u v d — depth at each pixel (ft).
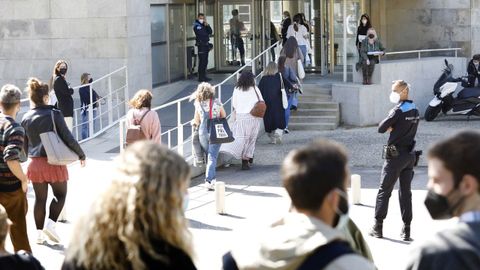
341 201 13.12
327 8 82.58
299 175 12.90
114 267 12.96
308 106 71.36
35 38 72.18
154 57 79.15
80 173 49.65
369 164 57.62
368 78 71.15
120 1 70.49
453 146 13.01
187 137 62.54
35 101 34.53
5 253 16.03
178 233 13.11
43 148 34.58
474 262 12.41
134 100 41.96
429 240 12.77
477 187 12.93
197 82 83.15
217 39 90.38
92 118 62.85
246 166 55.36
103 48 71.10
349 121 71.20
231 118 55.47
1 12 72.49
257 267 13.23
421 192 48.08
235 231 39.34
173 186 13.04
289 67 64.75
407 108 36.50
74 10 71.31
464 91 71.46
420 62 73.77
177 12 84.23
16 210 30.42
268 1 88.99
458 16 84.07
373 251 36.22
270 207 44.32
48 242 36.22
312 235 12.90
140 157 13.14
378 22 87.92
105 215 12.96
